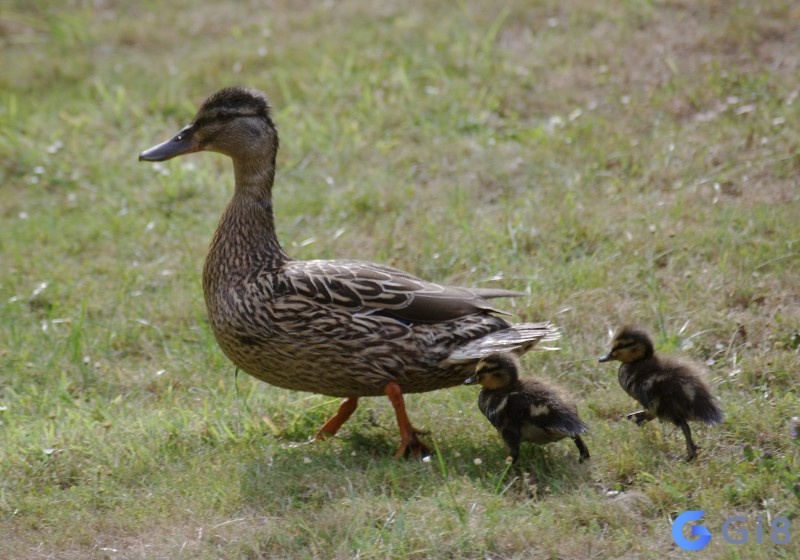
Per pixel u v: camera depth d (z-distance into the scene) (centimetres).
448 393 1025
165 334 1202
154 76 1917
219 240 990
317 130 1653
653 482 833
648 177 1429
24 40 2155
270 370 954
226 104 1012
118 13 2256
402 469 868
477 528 774
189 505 838
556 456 888
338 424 973
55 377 1112
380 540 772
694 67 1708
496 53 1828
